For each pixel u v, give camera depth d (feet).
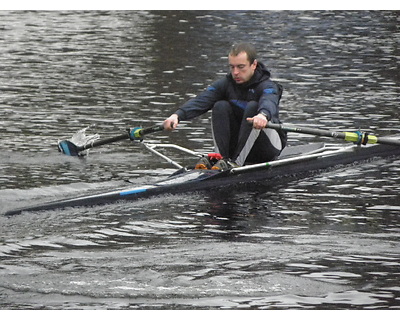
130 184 104.42
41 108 153.17
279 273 72.54
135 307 65.98
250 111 105.60
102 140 114.73
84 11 294.46
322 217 90.43
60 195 98.53
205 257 76.54
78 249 78.84
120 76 184.96
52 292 68.39
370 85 177.47
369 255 77.46
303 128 104.88
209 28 257.14
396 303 67.00
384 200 97.45
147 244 80.74
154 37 240.94
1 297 67.41
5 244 79.97
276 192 101.04
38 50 218.79
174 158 118.83
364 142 107.76
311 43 232.12
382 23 270.46
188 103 109.09
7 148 123.24
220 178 102.78
